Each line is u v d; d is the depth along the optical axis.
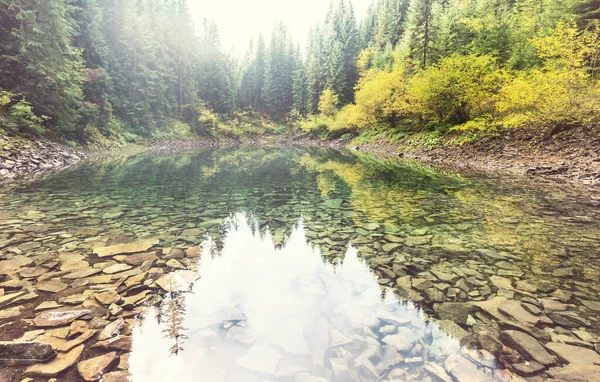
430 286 3.66
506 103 15.93
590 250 4.78
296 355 2.43
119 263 4.27
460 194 9.55
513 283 3.71
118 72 31.83
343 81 52.06
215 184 12.03
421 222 6.57
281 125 66.88
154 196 9.41
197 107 49.09
